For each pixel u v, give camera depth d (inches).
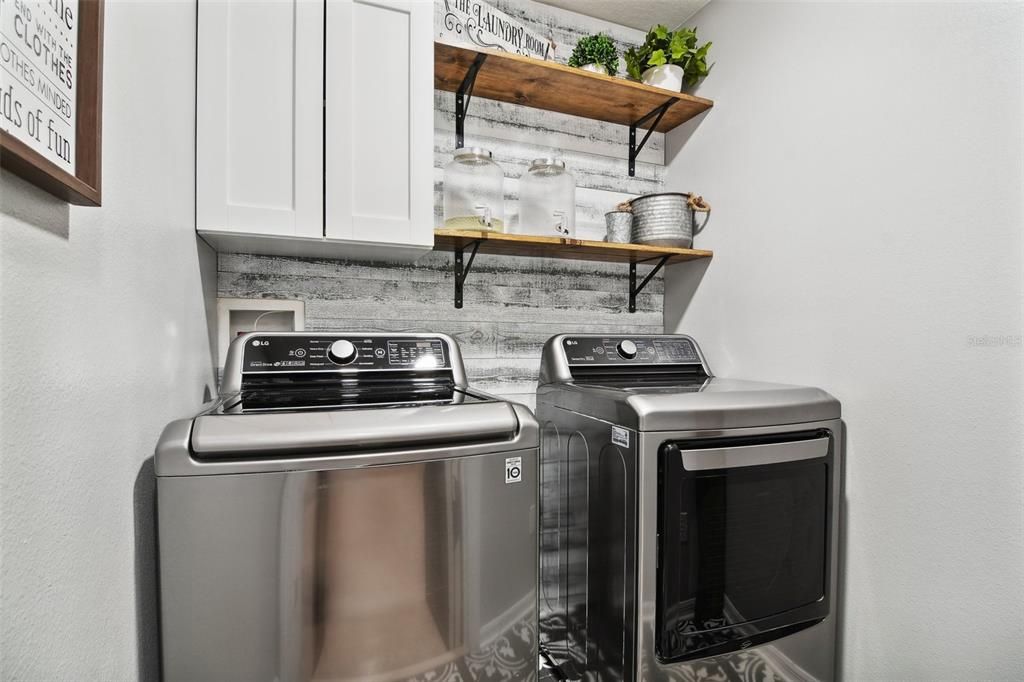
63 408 23.3
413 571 37.6
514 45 68.9
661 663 46.9
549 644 64.4
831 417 54.0
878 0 53.8
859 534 54.4
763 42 68.5
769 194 67.0
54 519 22.3
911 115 50.4
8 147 16.9
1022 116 42.2
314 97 53.0
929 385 48.5
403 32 56.1
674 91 74.9
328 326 66.7
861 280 55.0
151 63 35.7
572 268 80.9
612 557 50.6
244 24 51.1
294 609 34.9
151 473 35.6
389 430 36.9
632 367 69.9
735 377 72.1
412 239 56.1
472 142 75.1
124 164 30.5
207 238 52.6
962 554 45.4
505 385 76.3
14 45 18.9
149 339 35.0
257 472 34.1
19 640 19.5
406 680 37.4
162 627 32.6
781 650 51.5
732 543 48.9
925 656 48.0
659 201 74.3
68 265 23.8
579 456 57.3
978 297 44.8
